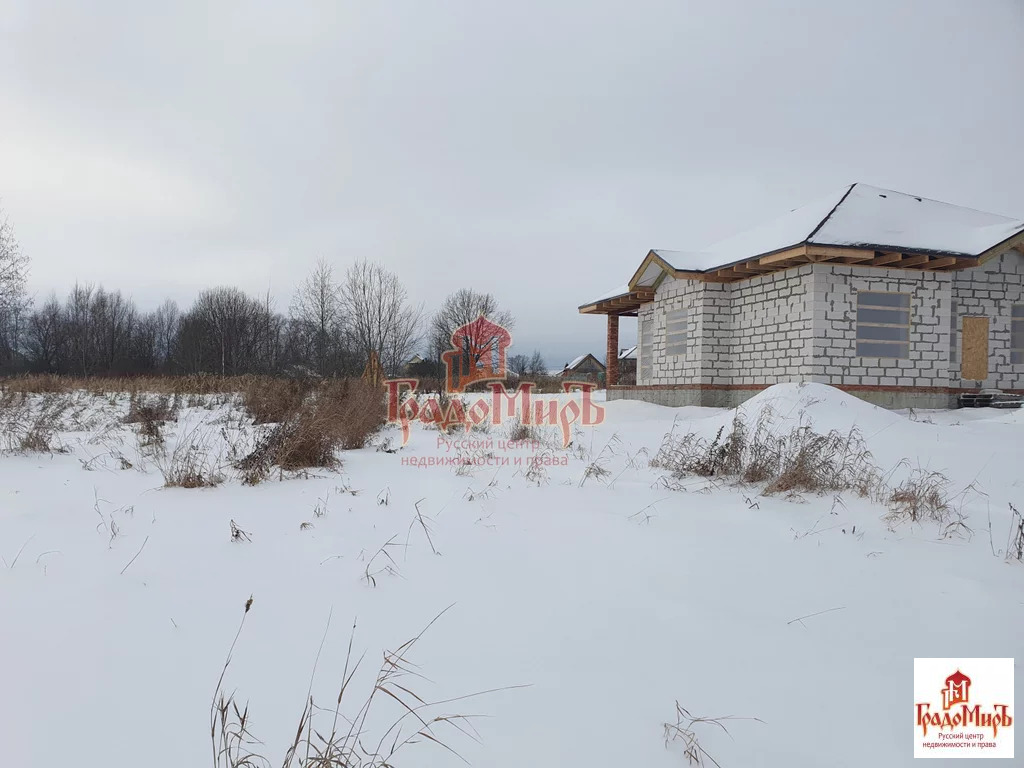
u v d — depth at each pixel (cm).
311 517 427
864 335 1306
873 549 378
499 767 166
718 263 1520
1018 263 1409
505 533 396
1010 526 436
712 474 624
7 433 773
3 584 288
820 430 823
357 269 2767
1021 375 1414
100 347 4634
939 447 752
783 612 279
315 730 175
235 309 4000
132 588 287
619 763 170
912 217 1397
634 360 4494
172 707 191
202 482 534
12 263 2325
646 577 320
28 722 181
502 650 235
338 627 252
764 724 191
